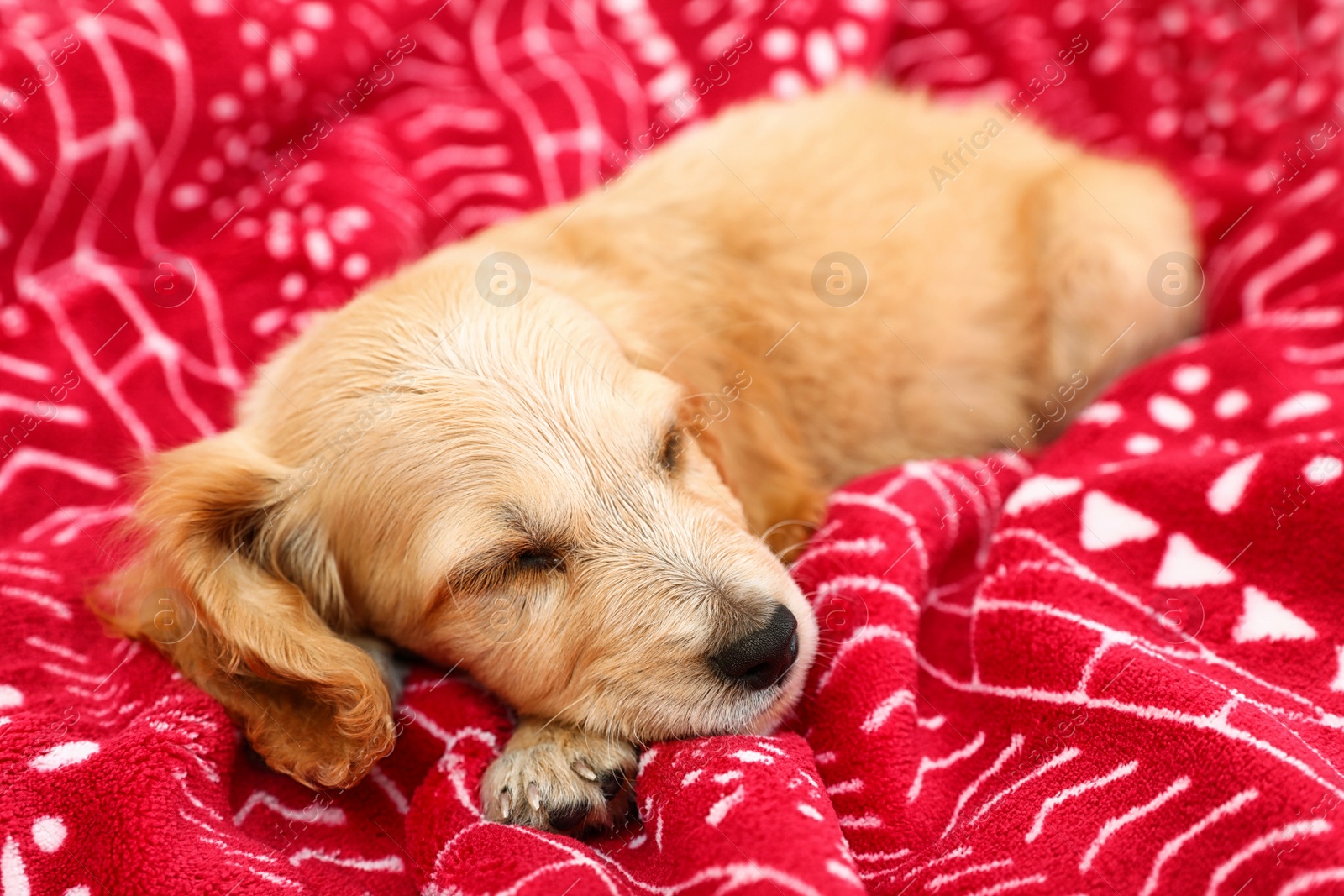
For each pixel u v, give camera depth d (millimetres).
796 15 570
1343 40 574
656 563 390
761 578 392
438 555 389
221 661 393
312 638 389
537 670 392
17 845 364
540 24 571
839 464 483
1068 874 361
